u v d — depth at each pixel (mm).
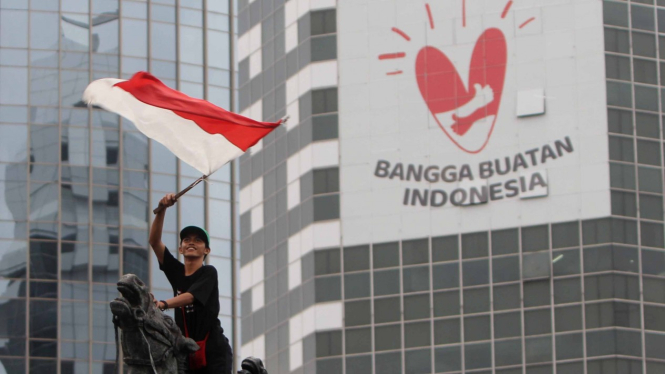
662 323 115000
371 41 127500
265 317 127688
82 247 134750
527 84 122125
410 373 119000
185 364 29484
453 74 124562
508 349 116812
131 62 141000
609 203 117688
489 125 122312
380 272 121938
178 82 140375
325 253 124188
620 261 116250
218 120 33906
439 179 122438
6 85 139500
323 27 129000
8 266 133375
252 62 134875
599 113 119875
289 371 124500
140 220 136625
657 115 120250
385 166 124500
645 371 113938
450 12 125438
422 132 124188
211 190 138250
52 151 137625
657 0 122812
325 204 125188
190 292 29891
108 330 132625
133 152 138250
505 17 124188
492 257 119250
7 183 136500
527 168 120312
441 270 120438
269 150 131125
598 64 121125
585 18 122188
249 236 131250
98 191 136750
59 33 141125
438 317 119312
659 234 117250
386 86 125938
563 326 115750
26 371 130625
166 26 141875
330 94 127438
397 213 122938
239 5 137625
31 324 131625
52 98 139375
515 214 119625
